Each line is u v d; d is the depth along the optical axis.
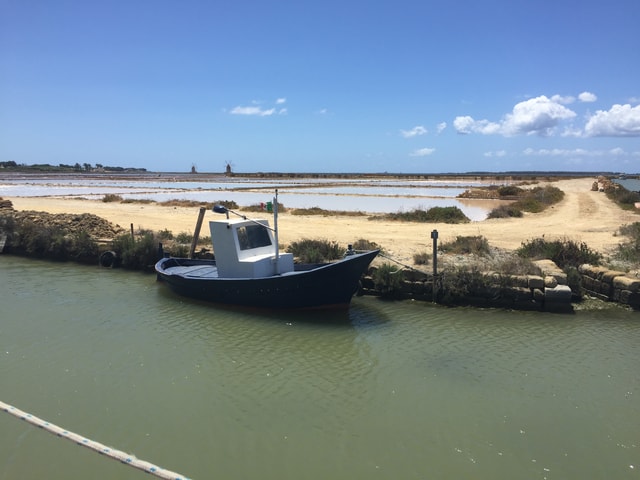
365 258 12.95
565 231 23.61
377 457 7.16
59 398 8.77
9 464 6.93
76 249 21.69
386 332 12.19
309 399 8.84
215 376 9.73
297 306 13.43
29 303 14.81
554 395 8.95
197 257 19.47
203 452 7.23
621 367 10.09
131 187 76.56
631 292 13.59
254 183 97.62
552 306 13.63
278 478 6.68
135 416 8.19
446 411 8.42
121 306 14.49
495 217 31.03
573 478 6.70
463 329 12.37
